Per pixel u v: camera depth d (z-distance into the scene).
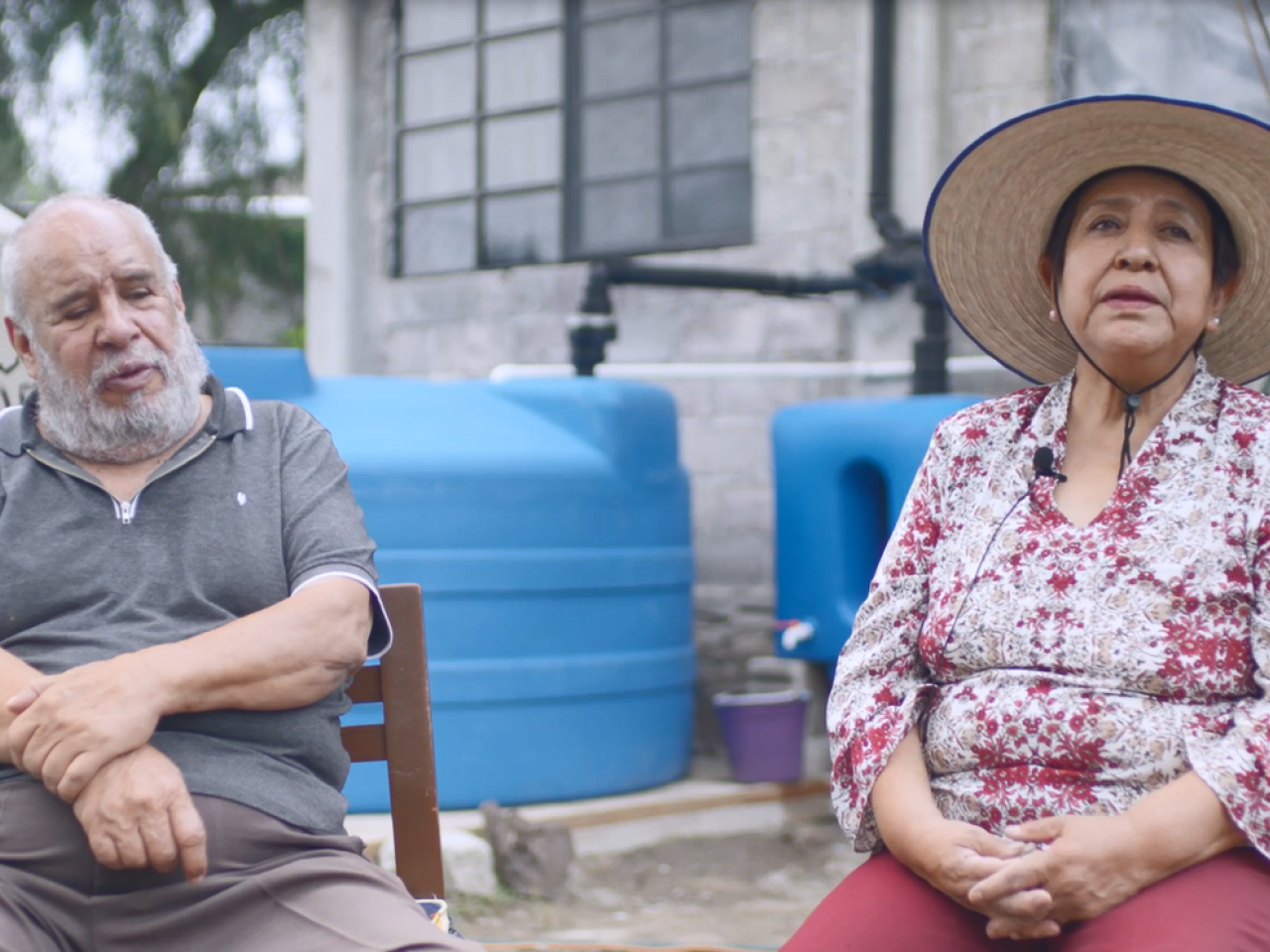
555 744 4.45
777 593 5.13
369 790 4.23
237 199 10.36
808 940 1.89
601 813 4.49
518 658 4.38
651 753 4.73
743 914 3.99
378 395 4.50
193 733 2.07
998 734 1.92
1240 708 1.84
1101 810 1.86
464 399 4.59
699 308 6.02
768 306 5.82
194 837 1.92
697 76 6.15
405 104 7.07
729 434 5.89
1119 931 1.73
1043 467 2.02
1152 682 1.86
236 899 1.98
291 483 2.27
